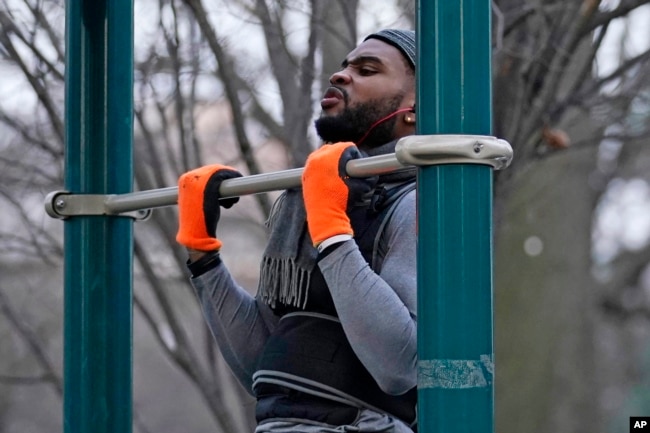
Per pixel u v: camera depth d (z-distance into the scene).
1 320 22.55
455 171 4.40
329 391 5.21
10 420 34.09
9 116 11.96
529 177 15.34
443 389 4.33
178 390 39.62
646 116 11.43
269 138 12.11
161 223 11.49
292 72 11.18
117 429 5.96
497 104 10.08
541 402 16.53
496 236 10.22
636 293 27.89
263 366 5.39
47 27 10.72
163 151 12.67
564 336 18.11
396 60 5.71
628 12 9.87
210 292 5.87
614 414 33.97
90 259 5.98
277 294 5.53
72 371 5.97
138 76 11.09
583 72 10.20
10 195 12.38
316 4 10.87
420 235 4.46
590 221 18.45
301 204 5.49
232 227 22.66
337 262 4.93
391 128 5.68
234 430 11.83
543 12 10.01
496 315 16.17
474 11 4.46
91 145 6.06
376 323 4.90
